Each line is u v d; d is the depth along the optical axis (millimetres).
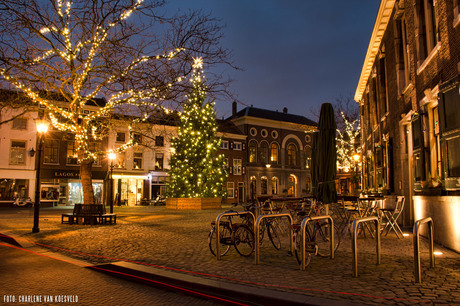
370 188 19906
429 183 9141
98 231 11797
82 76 12445
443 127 7984
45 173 31594
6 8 10234
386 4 13727
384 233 10562
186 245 8852
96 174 33750
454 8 7773
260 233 8945
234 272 5895
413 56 11234
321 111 9086
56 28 11547
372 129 19203
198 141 26625
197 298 4980
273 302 4387
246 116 46000
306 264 6211
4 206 29891
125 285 5691
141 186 36625
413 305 4047
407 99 12227
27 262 7406
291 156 50250
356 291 4629
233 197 43312
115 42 11586
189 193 26125
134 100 13125
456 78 7398
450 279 5156
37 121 11812
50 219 16703
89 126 16641
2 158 29984
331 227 6871
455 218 7289
